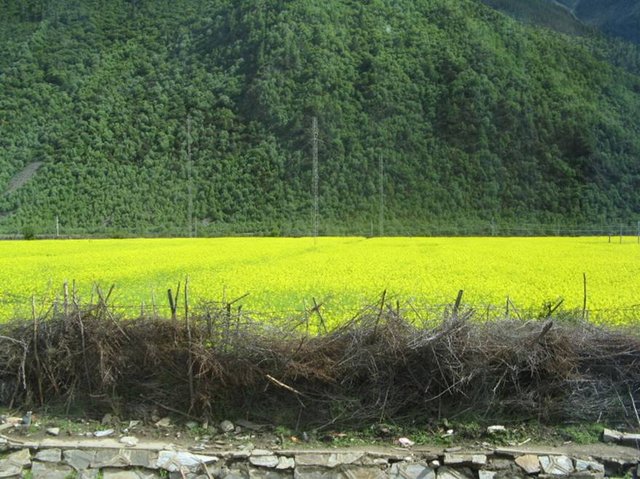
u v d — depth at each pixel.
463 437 7.54
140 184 67.62
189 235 56.66
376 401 7.79
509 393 7.94
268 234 58.75
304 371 7.78
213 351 7.90
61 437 7.55
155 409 7.93
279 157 73.44
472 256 27.33
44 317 8.41
